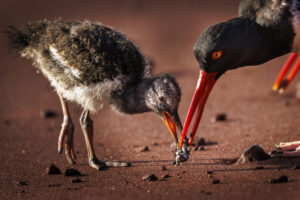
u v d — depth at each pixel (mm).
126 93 11164
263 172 9828
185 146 10500
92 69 10594
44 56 11250
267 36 10555
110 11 32781
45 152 12797
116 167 11133
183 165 10875
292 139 12250
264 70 21172
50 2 35500
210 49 10172
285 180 9133
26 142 13906
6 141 14109
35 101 18750
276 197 8391
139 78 11336
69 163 11695
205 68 10477
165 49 24750
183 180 9766
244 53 10531
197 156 11547
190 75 20828
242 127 14094
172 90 10852
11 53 12469
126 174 10516
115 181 10039
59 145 11742
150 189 9320
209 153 11766
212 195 8734
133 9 33031
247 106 16500
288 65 13594
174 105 10891
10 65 23906
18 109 17859
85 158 12148
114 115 16578
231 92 18531
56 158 12188
